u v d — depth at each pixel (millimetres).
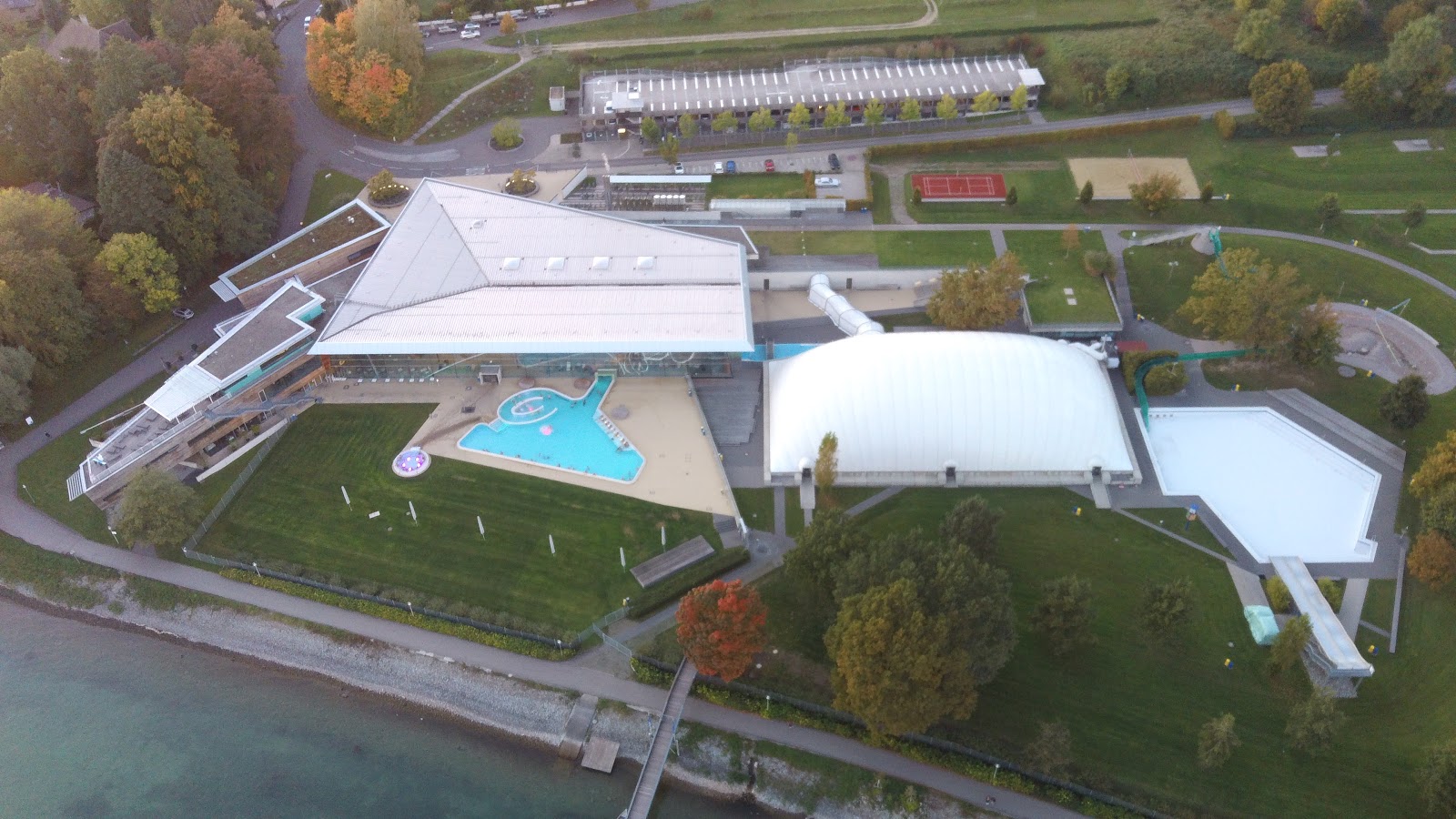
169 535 121312
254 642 116250
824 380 133250
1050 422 129250
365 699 111438
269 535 125875
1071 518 125000
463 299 146750
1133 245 170000
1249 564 119250
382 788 103188
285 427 140375
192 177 157125
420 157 199250
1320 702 96938
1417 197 177875
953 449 128625
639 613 114188
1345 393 141875
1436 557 111625
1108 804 96875
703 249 156750
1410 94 192000
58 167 169750
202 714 110375
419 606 116500
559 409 142000
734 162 193750
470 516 127188
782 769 101562
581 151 199625
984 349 134000
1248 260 145375
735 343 137500
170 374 149375
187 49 183375
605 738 105250
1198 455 134125
